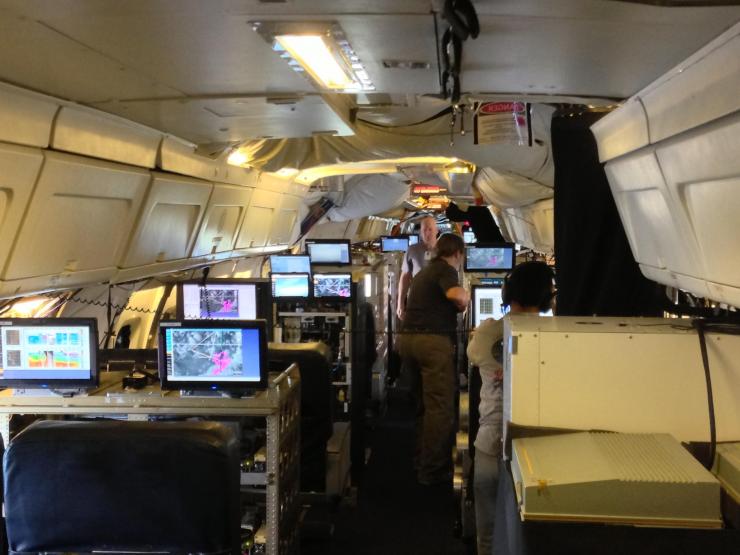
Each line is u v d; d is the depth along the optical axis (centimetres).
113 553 234
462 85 262
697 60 183
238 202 580
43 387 337
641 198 262
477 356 339
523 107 401
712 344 202
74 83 259
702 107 181
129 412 333
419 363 556
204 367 334
